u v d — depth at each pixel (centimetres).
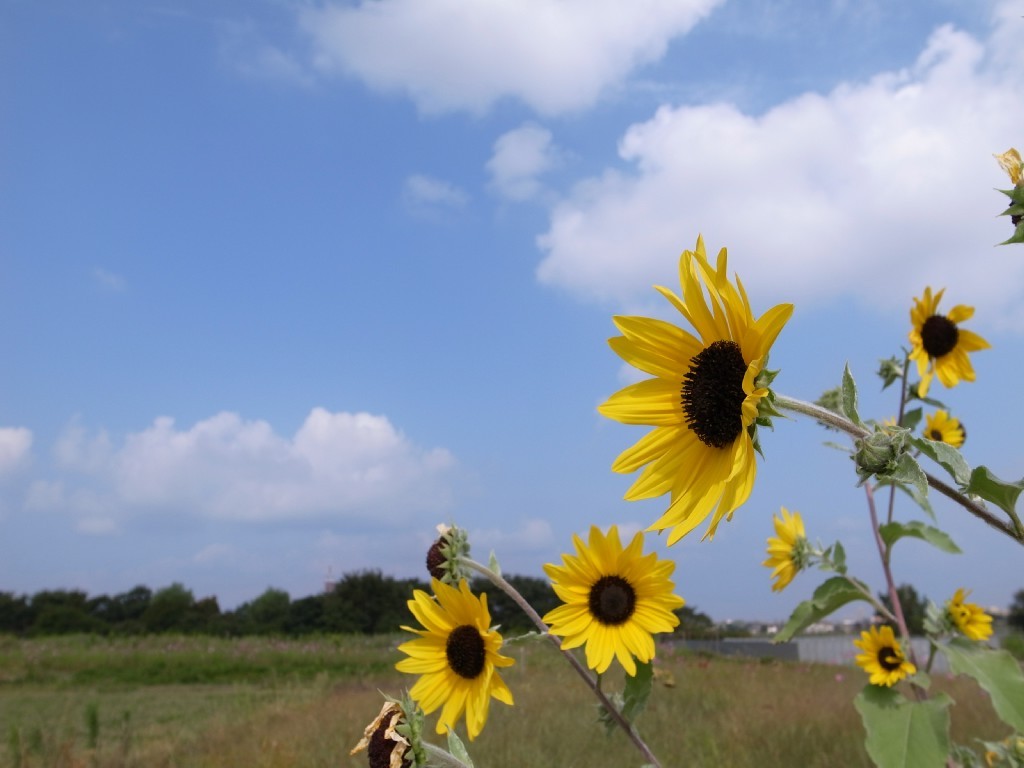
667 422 246
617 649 401
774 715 1161
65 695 2178
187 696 2088
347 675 2538
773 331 209
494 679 400
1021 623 2898
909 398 544
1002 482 185
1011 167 233
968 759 492
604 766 850
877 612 549
